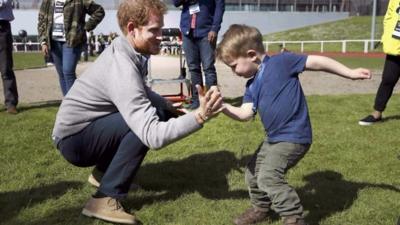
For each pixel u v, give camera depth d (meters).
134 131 2.91
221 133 5.35
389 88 5.76
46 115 6.29
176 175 4.09
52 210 3.36
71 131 3.20
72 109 3.16
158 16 3.01
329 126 5.69
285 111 2.94
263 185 2.95
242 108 3.07
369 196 3.63
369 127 5.66
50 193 3.66
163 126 2.83
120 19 3.05
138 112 2.89
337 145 4.90
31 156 4.54
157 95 3.47
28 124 5.75
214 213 3.35
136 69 3.02
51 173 4.09
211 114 2.79
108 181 3.17
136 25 3.00
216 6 6.31
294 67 2.98
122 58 3.01
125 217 3.17
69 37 6.32
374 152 4.69
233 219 3.25
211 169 4.23
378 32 44.47
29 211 3.34
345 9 55.34
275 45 36.31
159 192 3.72
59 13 6.37
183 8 6.50
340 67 2.93
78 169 4.20
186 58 6.62
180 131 2.81
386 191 3.72
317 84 10.26
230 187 3.81
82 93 3.14
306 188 3.80
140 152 3.16
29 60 22.95
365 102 7.23
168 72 13.38
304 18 51.19
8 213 3.32
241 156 4.59
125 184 3.19
